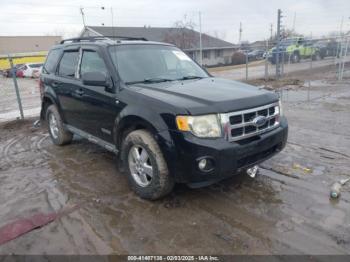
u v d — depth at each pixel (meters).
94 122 4.54
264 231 3.03
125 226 3.21
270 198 3.65
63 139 5.81
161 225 3.20
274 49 21.84
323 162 4.62
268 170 4.41
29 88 19.69
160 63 4.59
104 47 4.38
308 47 25.36
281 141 3.84
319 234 2.95
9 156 5.58
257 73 20.88
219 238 2.96
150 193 3.57
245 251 2.77
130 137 3.66
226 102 3.31
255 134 3.46
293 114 7.81
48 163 5.11
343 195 3.64
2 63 33.34
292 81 14.50
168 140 3.23
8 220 3.39
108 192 3.97
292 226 3.09
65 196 3.91
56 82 5.44
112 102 3.99
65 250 2.87
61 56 5.53
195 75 4.74
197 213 3.39
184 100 3.34
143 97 3.57
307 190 3.80
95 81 4.00
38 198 3.88
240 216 3.31
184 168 3.19
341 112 7.78
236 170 3.31
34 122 8.14
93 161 5.10
